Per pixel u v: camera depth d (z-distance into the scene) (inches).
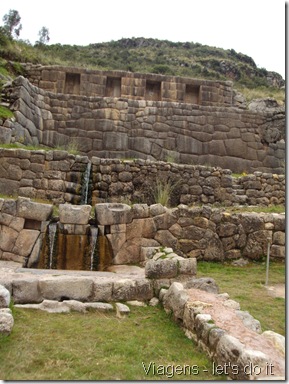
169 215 269.6
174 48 1905.8
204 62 1685.5
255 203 410.3
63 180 354.6
